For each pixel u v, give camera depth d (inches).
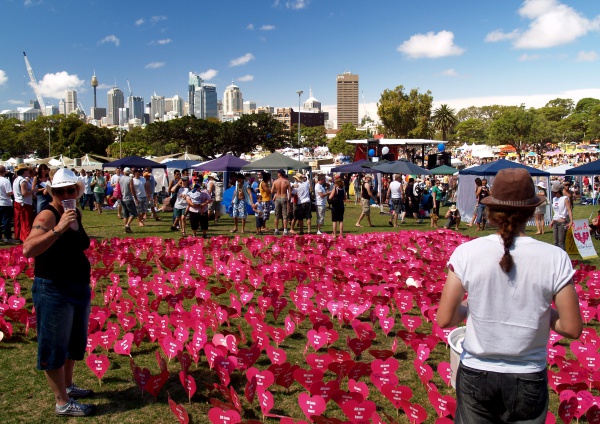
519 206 87.9
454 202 1105.4
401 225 711.1
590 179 1289.4
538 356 88.4
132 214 577.9
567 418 141.6
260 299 247.9
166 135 2228.1
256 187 856.9
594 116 4192.9
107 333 200.1
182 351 183.0
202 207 531.5
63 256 150.3
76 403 157.6
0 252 363.6
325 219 794.2
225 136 2253.9
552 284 86.2
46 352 149.9
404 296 251.6
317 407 142.2
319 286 274.1
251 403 157.3
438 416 155.8
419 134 2591.0
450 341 163.0
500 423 91.3
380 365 168.1
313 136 4680.1
